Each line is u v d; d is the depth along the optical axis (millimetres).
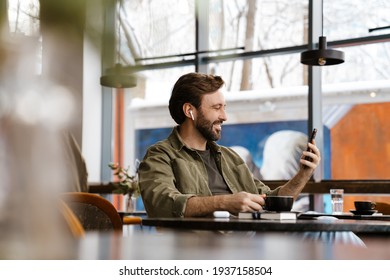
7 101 296
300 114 6609
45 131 301
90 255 462
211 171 2729
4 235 295
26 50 302
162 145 2656
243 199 2162
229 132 6988
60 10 310
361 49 6289
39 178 300
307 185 6156
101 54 324
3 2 309
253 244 640
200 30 7000
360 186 5953
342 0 6289
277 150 6750
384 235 2338
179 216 2268
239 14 6855
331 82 6438
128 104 7621
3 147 294
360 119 6355
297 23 6535
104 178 7652
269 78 6762
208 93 2787
